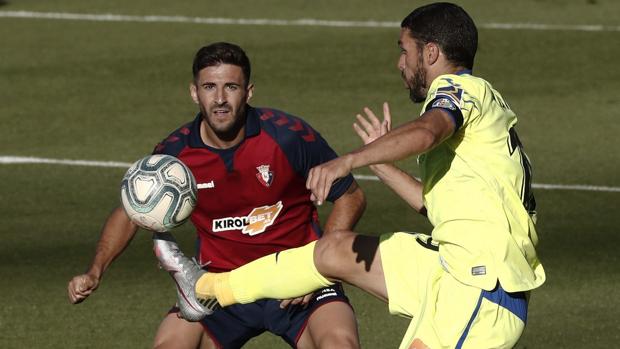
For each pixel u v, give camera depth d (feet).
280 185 61.87
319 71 141.28
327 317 60.18
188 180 58.54
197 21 163.32
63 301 80.18
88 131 122.42
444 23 55.26
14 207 100.48
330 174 47.24
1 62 146.61
